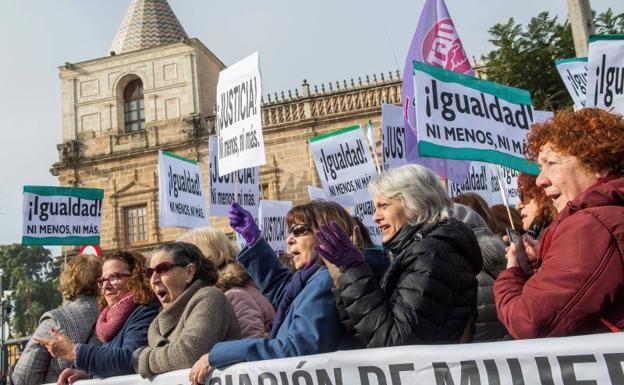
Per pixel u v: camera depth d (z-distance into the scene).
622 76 6.28
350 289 3.47
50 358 5.61
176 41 35.62
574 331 2.81
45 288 79.94
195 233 5.86
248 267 5.31
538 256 3.22
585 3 10.10
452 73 5.44
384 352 3.30
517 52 20.30
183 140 33.09
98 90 35.09
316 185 31.00
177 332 4.44
